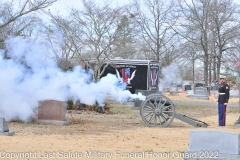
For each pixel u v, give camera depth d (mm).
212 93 48094
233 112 24859
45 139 11875
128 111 22938
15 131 13492
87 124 16406
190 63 56281
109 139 12344
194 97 39344
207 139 8578
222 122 17188
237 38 48281
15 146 10422
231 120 20016
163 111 16031
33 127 14812
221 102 17188
